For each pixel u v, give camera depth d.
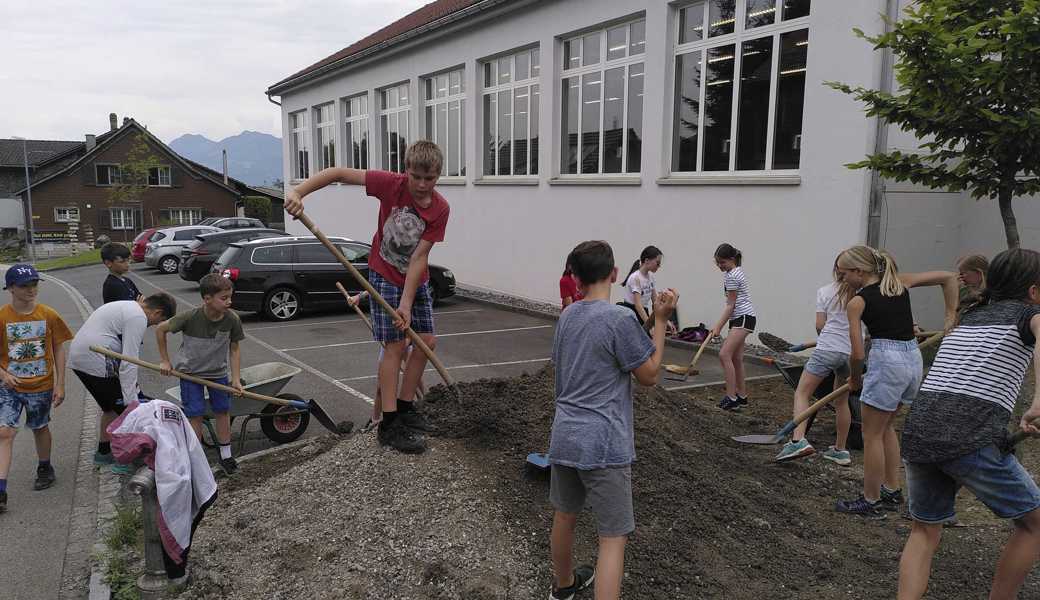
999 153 5.14
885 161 5.80
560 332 3.28
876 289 4.51
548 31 14.16
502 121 16.33
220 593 3.72
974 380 3.17
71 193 52.66
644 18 12.23
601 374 3.13
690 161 11.56
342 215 24.94
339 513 4.17
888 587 3.70
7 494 5.14
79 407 7.70
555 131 14.32
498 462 4.51
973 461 3.11
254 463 5.52
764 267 10.05
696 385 7.96
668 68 11.61
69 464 5.89
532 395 5.53
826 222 9.23
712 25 10.98
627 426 3.17
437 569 3.63
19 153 62.50
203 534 4.23
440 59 18.06
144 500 3.78
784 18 9.83
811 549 4.09
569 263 3.35
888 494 4.74
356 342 11.31
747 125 10.51
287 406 5.99
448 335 11.75
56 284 23.20
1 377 5.01
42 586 3.97
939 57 5.15
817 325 5.64
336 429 5.88
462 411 5.13
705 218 10.92
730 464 5.23
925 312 9.94
